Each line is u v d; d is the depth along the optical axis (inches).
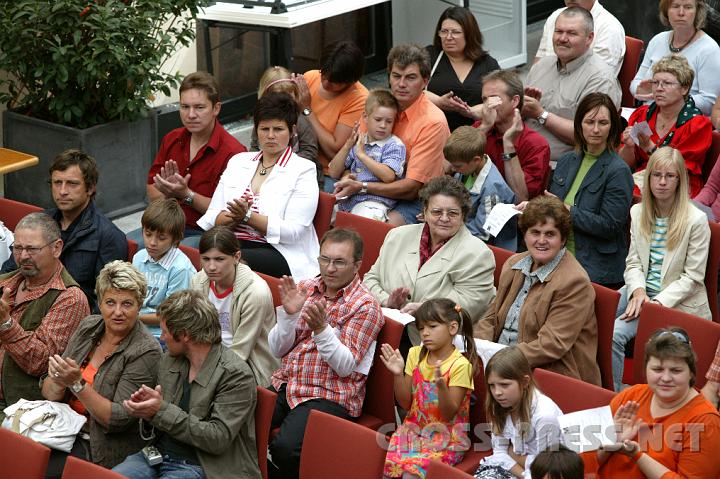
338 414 305.3
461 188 342.0
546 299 313.3
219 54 566.9
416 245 351.9
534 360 309.3
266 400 284.5
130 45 468.4
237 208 383.2
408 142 424.2
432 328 290.8
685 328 308.0
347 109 454.6
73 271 356.2
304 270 391.2
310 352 311.7
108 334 300.2
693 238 350.0
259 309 324.8
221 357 284.7
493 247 351.6
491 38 641.0
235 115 583.2
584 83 463.2
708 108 478.0
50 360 281.9
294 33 589.6
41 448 257.3
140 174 497.0
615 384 339.3
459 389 287.7
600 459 259.8
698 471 254.1
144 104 482.9
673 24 483.5
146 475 280.7
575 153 386.0
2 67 469.4
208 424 277.6
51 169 356.8
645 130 418.9
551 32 522.0
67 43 463.2
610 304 313.9
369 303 309.0
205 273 332.5
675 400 258.2
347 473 263.3
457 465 284.5
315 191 394.3
